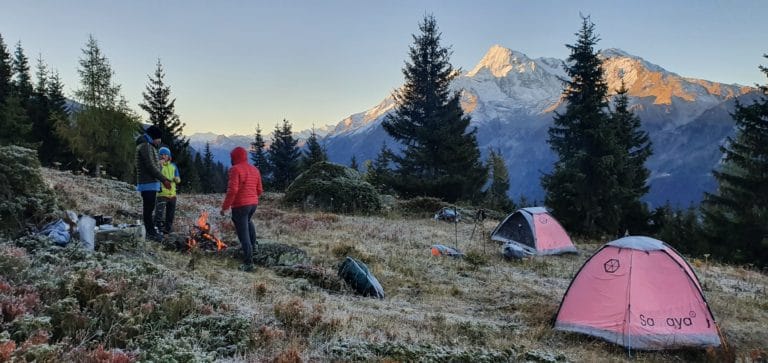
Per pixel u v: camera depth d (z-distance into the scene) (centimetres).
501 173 7869
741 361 830
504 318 959
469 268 1391
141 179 1028
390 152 4581
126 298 589
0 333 414
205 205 2125
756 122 2852
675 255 961
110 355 433
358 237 1686
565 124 3597
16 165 901
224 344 547
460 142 4244
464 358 614
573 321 916
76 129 4047
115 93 4194
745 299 1264
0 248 646
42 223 845
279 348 568
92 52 4153
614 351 842
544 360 671
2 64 5184
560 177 3319
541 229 1800
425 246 1677
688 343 848
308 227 1783
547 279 1346
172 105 4897
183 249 1048
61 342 446
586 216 3288
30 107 4916
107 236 880
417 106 4578
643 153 3984
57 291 567
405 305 965
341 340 629
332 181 2605
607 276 912
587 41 3509
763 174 2811
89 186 1762
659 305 873
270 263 1101
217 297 693
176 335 541
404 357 580
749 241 2706
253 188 1027
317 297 890
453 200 4200
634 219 3619
